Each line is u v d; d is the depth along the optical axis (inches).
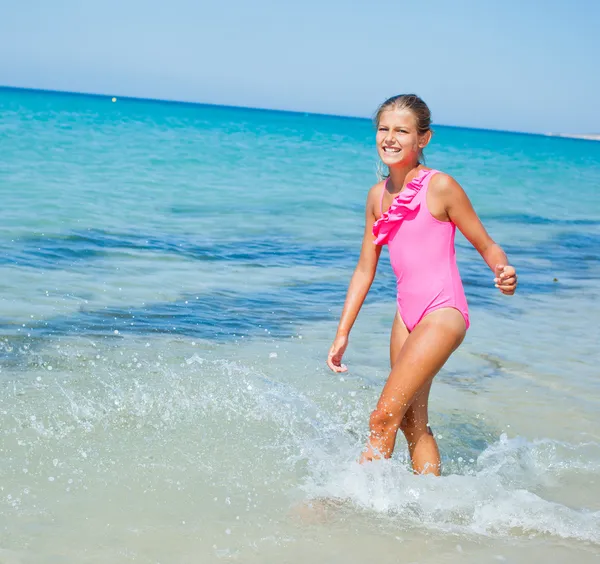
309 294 275.4
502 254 126.2
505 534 114.8
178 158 841.5
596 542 113.7
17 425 141.7
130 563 100.2
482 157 1493.6
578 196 799.7
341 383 179.8
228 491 122.9
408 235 129.7
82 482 122.4
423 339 124.3
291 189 638.5
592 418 166.4
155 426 146.8
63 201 453.1
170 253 332.8
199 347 200.7
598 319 262.4
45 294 240.8
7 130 1026.7
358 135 2134.6
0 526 106.9
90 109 2583.7
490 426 159.9
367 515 117.9
